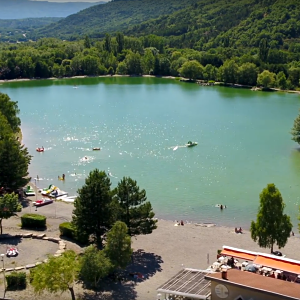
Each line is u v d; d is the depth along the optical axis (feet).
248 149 608.19
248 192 460.55
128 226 316.40
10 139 454.40
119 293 267.18
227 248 288.92
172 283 246.47
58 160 559.38
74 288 272.31
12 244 323.37
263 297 215.10
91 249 273.95
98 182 310.04
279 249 325.62
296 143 637.30
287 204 433.07
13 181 429.38
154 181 490.08
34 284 252.01
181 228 370.32
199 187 473.67
